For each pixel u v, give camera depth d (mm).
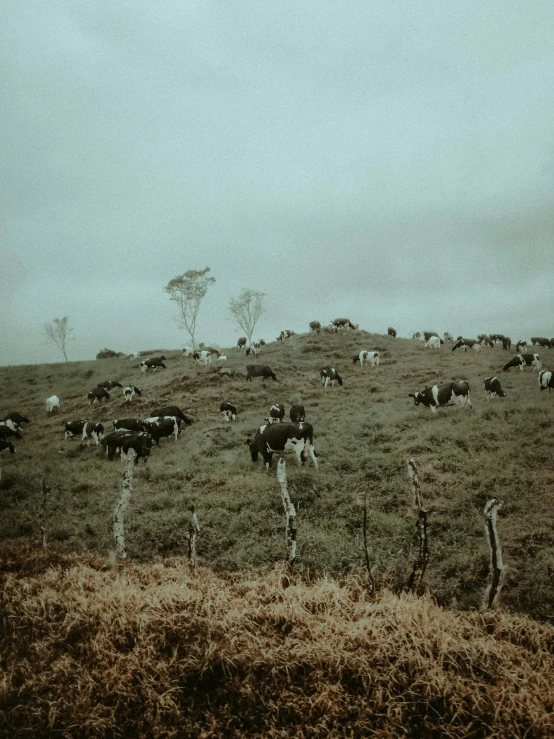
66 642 5926
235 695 5039
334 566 7965
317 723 4656
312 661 5277
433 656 5285
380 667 5168
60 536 10438
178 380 28250
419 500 6598
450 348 38312
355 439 15531
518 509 9508
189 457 15617
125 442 16578
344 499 10883
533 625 5887
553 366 28703
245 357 35281
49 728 4672
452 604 6641
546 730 4383
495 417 16094
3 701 5016
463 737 4469
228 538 9555
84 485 13812
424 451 13398
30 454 18938
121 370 37188
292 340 43281
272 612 6125
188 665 5316
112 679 5145
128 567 8141
